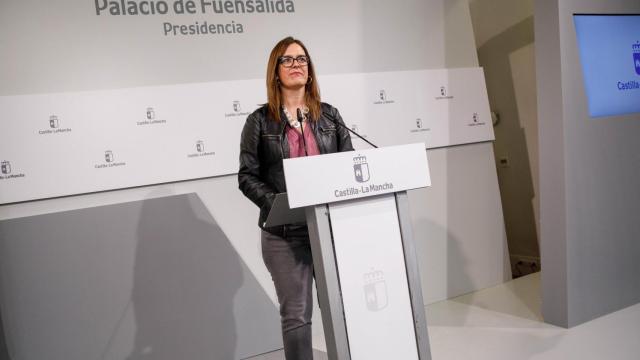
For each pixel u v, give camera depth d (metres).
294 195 1.88
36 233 3.04
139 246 3.26
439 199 4.22
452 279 4.27
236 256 3.50
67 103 3.09
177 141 3.33
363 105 3.86
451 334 3.52
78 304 3.12
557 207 3.41
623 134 3.62
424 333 2.11
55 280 3.08
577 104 3.39
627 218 3.66
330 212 1.99
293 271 2.45
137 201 3.25
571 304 3.42
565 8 3.34
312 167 1.91
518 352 3.14
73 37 3.11
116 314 3.20
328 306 1.97
